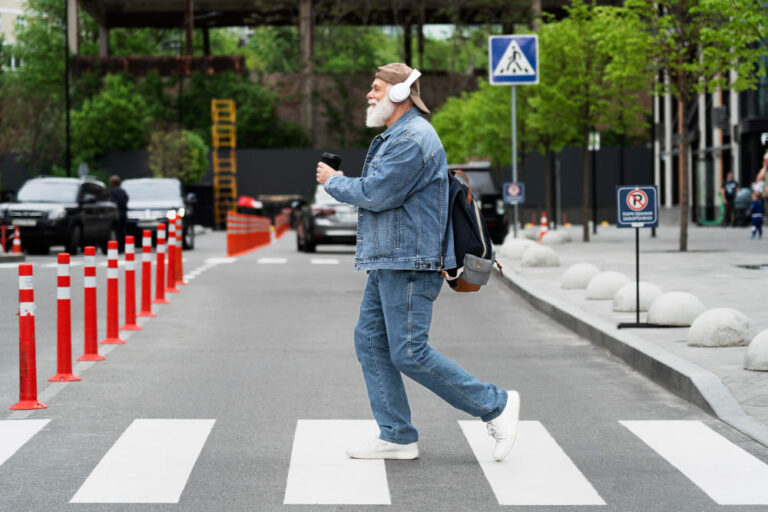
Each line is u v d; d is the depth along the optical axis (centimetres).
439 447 881
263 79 11012
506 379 1218
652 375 1204
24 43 12262
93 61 10644
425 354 812
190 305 2030
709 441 898
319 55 12231
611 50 3083
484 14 10819
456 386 819
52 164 8356
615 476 786
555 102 4109
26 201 3731
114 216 4078
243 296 2203
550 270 2631
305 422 977
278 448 875
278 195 9644
